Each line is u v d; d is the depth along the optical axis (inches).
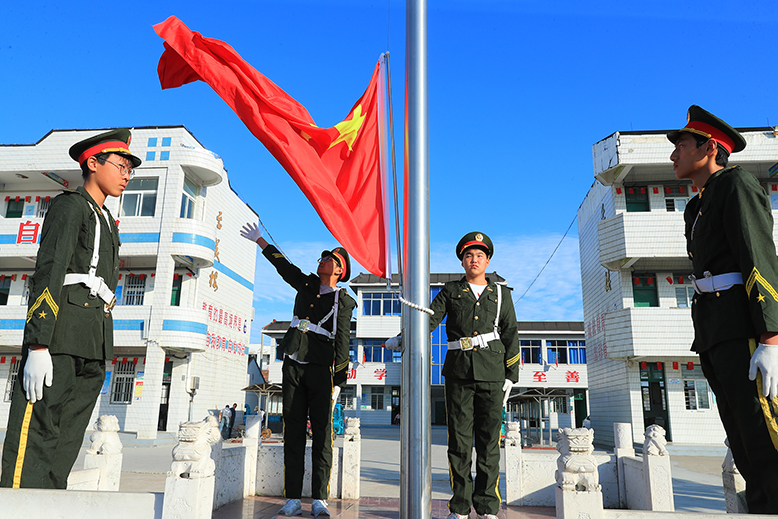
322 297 169.3
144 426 674.8
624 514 78.0
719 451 624.4
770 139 642.8
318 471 155.0
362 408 1211.9
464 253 156.3
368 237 133.7
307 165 132.6
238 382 995.9
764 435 93.6
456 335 148.8
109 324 123.5
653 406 667.4
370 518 150.3
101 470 152.2
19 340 721.6
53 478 111.3
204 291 846.5
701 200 110.0
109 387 762.8
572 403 1150.3
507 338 153.6
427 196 106.2
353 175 143.3
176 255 734.5
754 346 96.3
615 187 704.4
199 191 806.5
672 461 553.6
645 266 692.1
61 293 111.7
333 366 170.4
